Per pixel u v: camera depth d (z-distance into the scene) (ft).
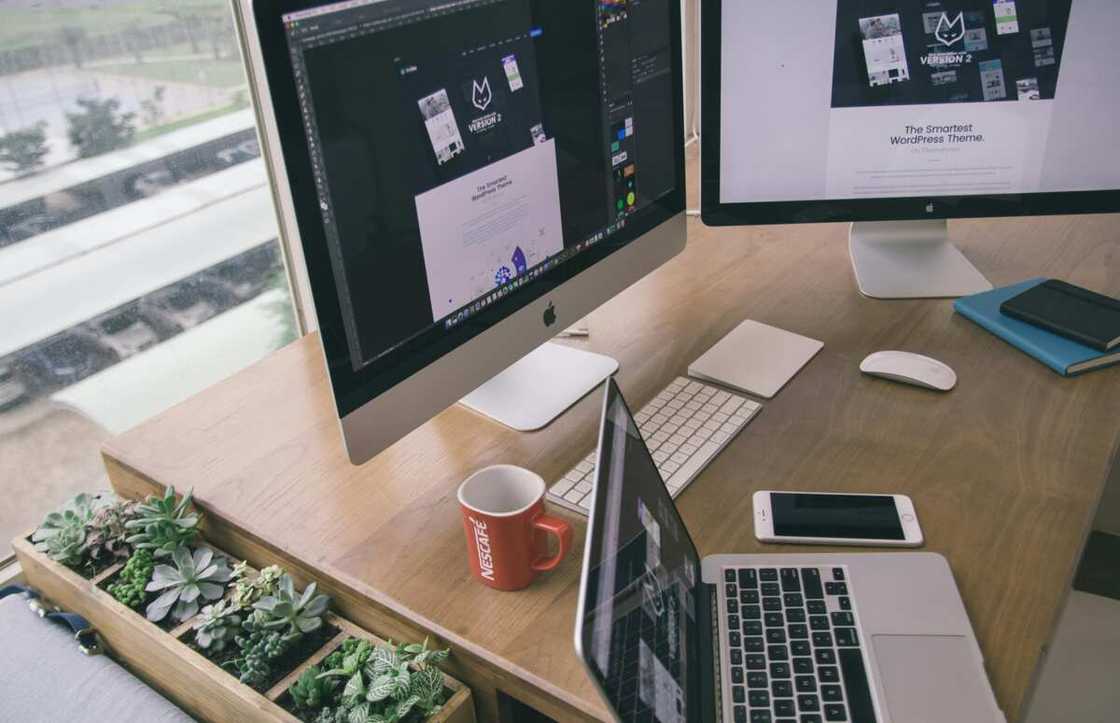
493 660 2.73
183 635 3.29
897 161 4.26
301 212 2.76
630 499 2.48
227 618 3.27
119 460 3.80
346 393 3.03
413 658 2.97
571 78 3.53
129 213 5.04
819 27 4.03
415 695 2.82
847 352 4.08
